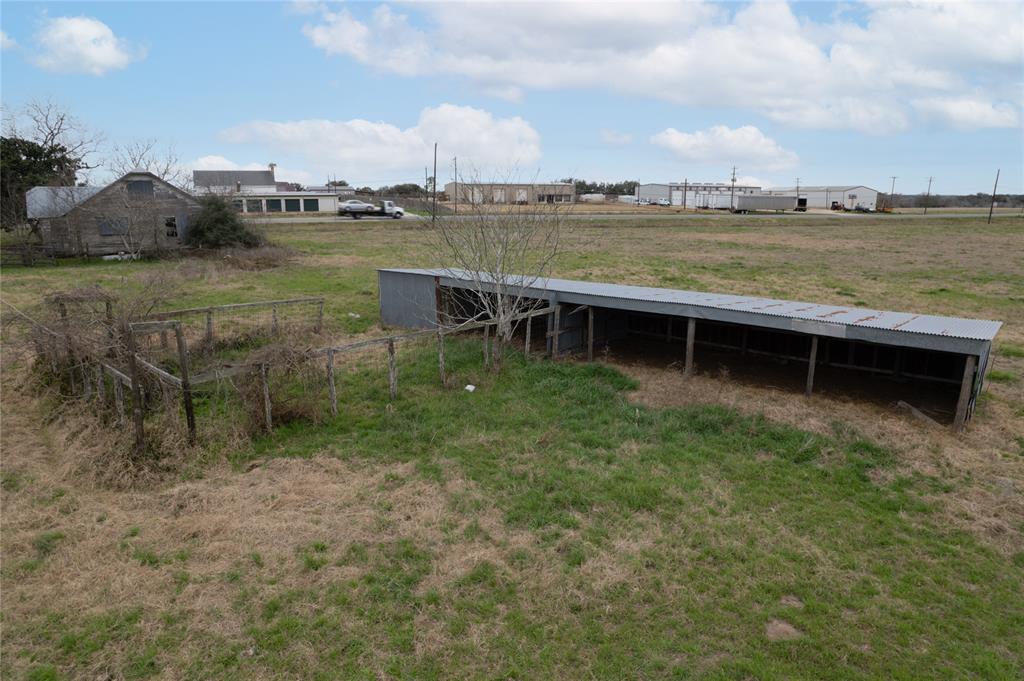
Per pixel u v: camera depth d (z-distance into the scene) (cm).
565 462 890
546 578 629
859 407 1092
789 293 2272
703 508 762
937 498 790
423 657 525
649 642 541
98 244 3366
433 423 1030
